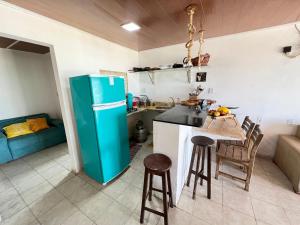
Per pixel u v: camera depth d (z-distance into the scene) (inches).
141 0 55.1
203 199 67.5
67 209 63.9
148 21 74.6
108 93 74.3
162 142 61.8
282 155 88.4
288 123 93.7
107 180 79.4
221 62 106.0
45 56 143.9
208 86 114.1
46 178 85.2
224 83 107.9
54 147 127.5
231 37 99.3
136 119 151.3
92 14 66.0
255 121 102.5
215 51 106.4
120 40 108.0
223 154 75.6
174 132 58.0
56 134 129.7
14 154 105.2
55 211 63.0
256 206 63.4
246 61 98.3
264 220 57.2
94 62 97.7
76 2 55.5
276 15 71.4
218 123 73.3
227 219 57.7
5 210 64.0
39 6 58.2
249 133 77.2
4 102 121.6
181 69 123.5
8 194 73.2
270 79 93.8
